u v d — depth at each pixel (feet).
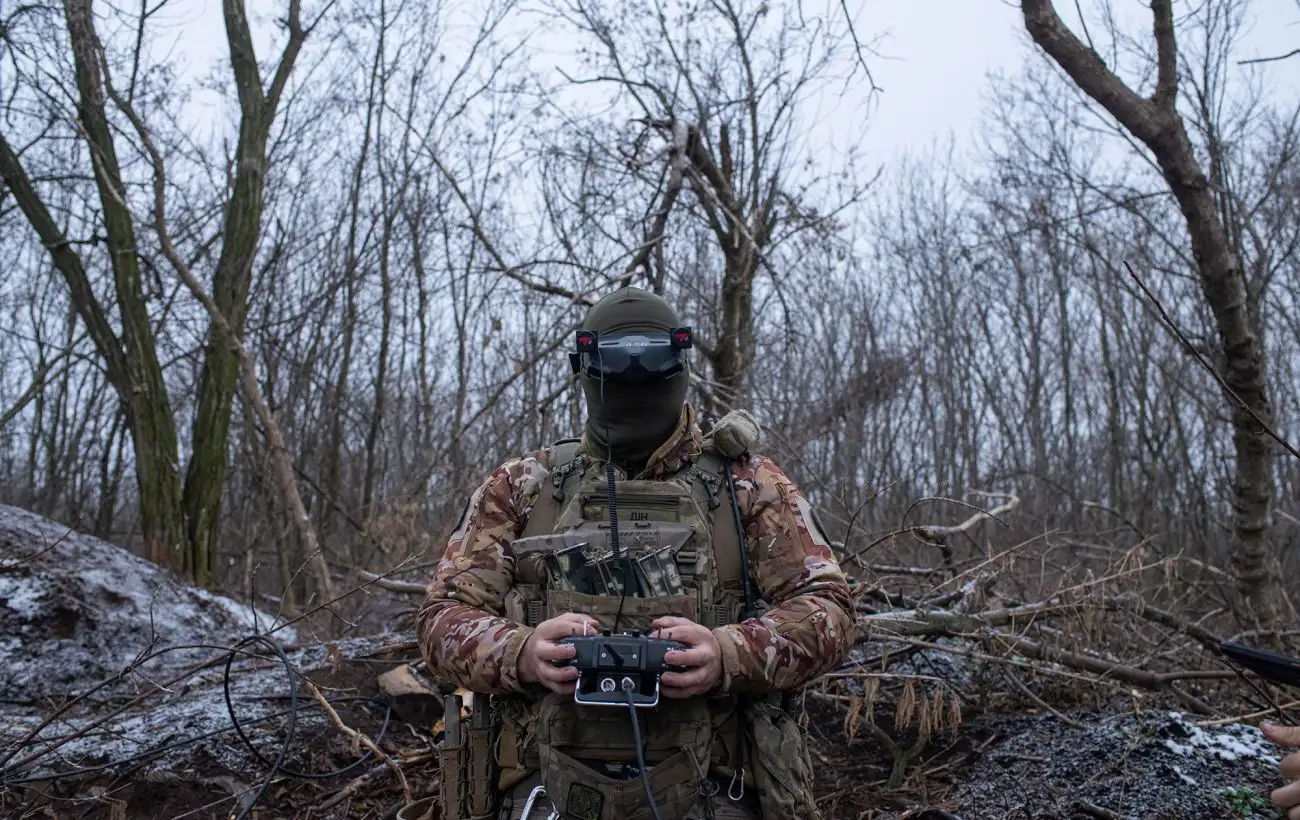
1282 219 33.45
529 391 27.20
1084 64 14.19
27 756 12.41
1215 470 33.86
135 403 27.17
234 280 28.66
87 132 28.27
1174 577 16.47
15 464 51.62
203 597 20.61
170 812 11.14
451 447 24.08
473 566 7.16
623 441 7.15
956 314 54.39
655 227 23.75
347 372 40.52
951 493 45.50
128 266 27.81
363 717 13.33
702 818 6.53
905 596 16.98
